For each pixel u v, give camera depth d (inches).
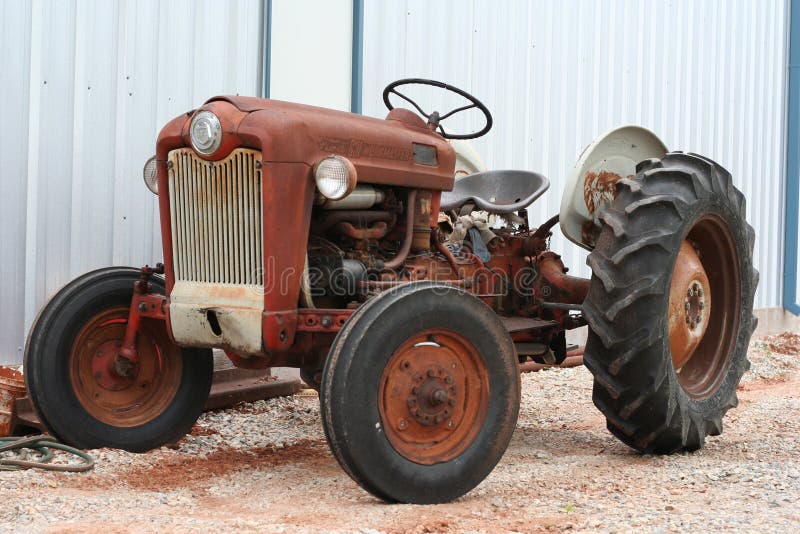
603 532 106.6
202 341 138.9
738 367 178.1
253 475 142.6
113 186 191.3
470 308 129.9
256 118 131.8
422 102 253.9
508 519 113.7
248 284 134.0
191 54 203.3
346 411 116.9
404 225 151.9
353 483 136.4
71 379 150.8
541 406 217.0
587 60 306.8
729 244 173.3
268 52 216.8
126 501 119.6
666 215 153.3
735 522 110.3
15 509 111.6
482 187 187.0
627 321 149.1
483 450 130.0
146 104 195.9
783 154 415.5
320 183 130.8
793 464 145.8
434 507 120.4
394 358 124.3
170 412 159.5
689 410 161.2
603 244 154.6
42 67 179.0
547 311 182.7
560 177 299.4
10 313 177.5
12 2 174.2
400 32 247.0
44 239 181.2
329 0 228.8
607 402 156.1
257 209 132.3
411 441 126.7
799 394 238.8
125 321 160.1
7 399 156.5
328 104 230.5
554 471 145.3
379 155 143.9
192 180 138.2
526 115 285.4
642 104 331.6
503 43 276.4
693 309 166.6
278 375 219.8
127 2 191.2
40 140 179.6
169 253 142.5
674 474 141.9
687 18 350.6
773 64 406.0
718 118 371.9
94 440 150.6
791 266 416.8
